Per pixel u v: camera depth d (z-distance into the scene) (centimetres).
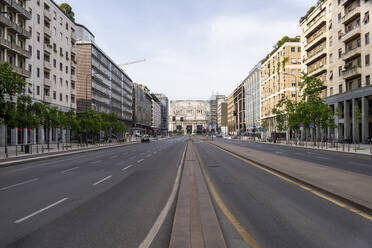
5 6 3828
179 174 1317
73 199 805
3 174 1423
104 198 814
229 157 2214
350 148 3331
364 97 3906
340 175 1107
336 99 4606
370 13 3803
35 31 4566
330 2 4900
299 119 4200
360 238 476
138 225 564
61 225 567
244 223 563
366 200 686
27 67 4325
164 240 484
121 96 10038
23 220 604
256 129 9175
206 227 511
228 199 773
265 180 1083
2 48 3734
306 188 909
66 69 5656
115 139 7788
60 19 5438
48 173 1419
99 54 7531
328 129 4988
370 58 3819
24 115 3134
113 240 484
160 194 866
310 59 5584
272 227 536
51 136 5241
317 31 5503
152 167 1616
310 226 539
